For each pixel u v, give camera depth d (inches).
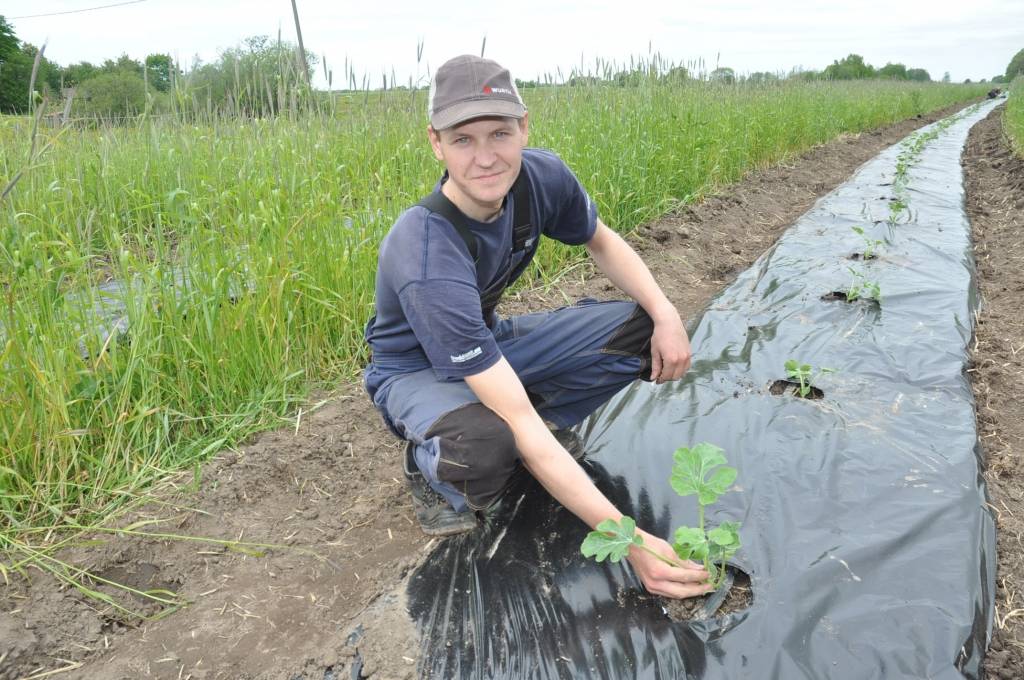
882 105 811.4
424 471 88.1
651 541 75.8
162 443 112.4
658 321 97.2
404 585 88.3
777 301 177.2
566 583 84.7
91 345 108.0
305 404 128.9
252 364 125.3
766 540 88.7
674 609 79.0
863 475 100.3
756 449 107.9
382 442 120.2
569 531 93.1
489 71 71.1
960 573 81.6
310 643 82.1
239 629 84.7
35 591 85.6
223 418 119.0
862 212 281.0
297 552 97.1
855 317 161.5
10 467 97.0
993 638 76.9
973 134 752.3
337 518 103.7
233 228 136.8
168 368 120.3
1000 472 106.8
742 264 222.8
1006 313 176.7
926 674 70.1
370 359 143.4
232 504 104.3
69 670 78.8
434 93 72.2
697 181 289.3
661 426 116.5
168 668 79.4
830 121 553.6
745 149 348.8
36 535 94.4
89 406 107.6
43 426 99.0
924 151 531.2
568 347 99.0
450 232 76.5
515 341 98.3
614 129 257.1
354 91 233.6
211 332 117.6
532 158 85.1
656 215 248.8
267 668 79.0
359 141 219.6
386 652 78.8
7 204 117.7
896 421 114.9
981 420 121.9
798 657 72.4
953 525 89.4
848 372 134.0
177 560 94.4
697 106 336.5
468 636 79.5
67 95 124.8
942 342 145.6
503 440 81.5
